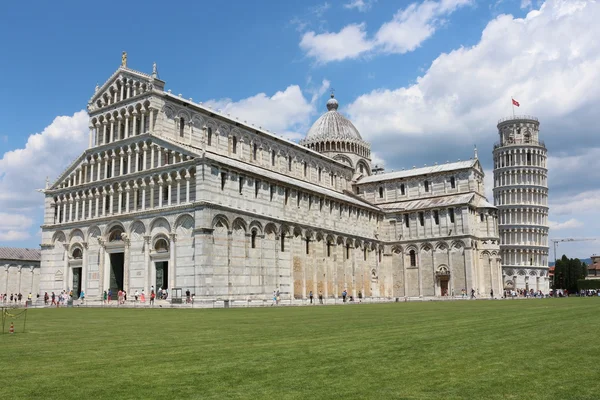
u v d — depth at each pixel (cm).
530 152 17800
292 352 2152
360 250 11344
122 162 8788
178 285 7594
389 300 11675
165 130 8494
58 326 3628
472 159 12706
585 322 3347
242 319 4231
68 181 9681
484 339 2492
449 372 1703
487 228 12050
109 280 8656
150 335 2917
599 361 1872
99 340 2677
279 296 8588
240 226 8075
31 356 2114
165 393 1462
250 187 8431
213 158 7744
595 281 16875
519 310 4991
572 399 1367
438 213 12012
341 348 2252
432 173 12688
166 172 8031
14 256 13425
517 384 1529
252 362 1920
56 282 9369
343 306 7269
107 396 1436
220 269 7575
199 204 7444
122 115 8919
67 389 1515
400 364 1850
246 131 10125
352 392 1457
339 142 13750
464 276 11419
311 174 11994
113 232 8738
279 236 8838
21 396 1439
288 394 1442
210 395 1438
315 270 9700
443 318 3994
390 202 13225
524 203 17438
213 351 2209
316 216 9994
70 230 9300
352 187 13725
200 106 9412
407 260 12269
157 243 8069
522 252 17125
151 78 8500
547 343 2322
